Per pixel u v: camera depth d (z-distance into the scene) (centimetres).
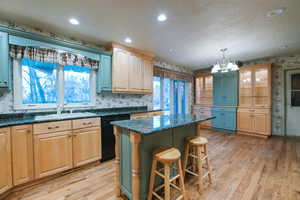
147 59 371
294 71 409
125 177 175
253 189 192
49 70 262
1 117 212
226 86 483
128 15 204
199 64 502
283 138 410
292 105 416
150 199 166
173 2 176
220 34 265
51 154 212
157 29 246
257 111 420
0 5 179
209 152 315
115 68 308
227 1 174
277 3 178
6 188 177
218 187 197
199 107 555
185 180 214
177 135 206
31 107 241
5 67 200
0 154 172
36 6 183
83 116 245
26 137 193
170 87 527
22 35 211
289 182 205
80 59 275
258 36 275
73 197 179
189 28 243
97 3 177
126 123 181
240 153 309
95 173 234
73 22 223
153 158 162
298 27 240
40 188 196
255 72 438
